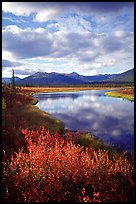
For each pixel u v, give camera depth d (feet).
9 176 19.53
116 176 20.68
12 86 152.46
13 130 37.24
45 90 450.30
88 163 21.61
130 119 92.43
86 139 42.68
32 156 22.95
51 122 71.10
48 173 20.34
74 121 87.35
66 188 18.79
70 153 23.94
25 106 104.22
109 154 35.04
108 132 67.21
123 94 248.32
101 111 120.98
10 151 27.32
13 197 17.22
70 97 252.01
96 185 18.83
